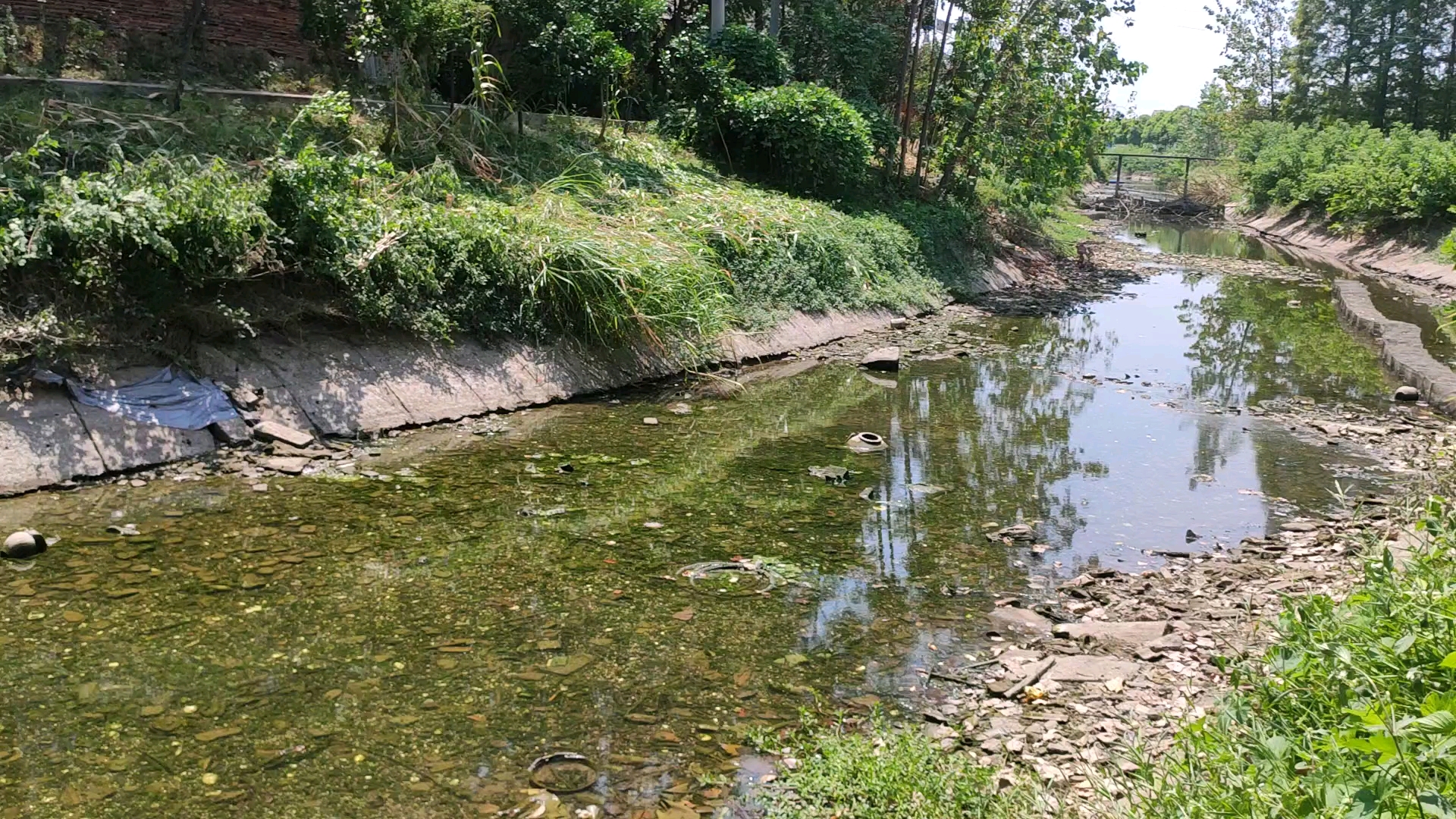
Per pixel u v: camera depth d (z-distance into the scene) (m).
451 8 11.62
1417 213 22.70
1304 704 3.36
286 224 8.06
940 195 20.45
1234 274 21.88
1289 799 2.65
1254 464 8.17
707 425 8.91
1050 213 29.03
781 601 5.36
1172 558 6.14
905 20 21.72
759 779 3.75
